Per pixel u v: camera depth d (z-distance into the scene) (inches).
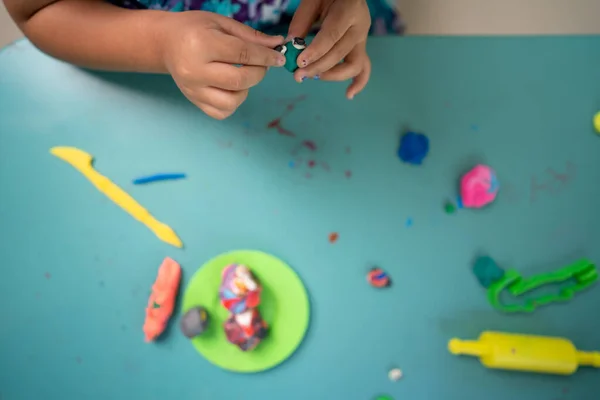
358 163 25.1
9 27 32.0
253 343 23.3
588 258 25.1
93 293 24.3
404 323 24.6
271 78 25.1
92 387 24.0
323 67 19.6
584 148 25.7
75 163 24.5
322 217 24.9
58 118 24.6
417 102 25.5
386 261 24.9
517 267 25.0
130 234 24.5
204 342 24.1
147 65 21.6
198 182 24.7
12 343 24.1
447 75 25.7
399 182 25.2
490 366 24.2
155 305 24.0
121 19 20.9
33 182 24.5
